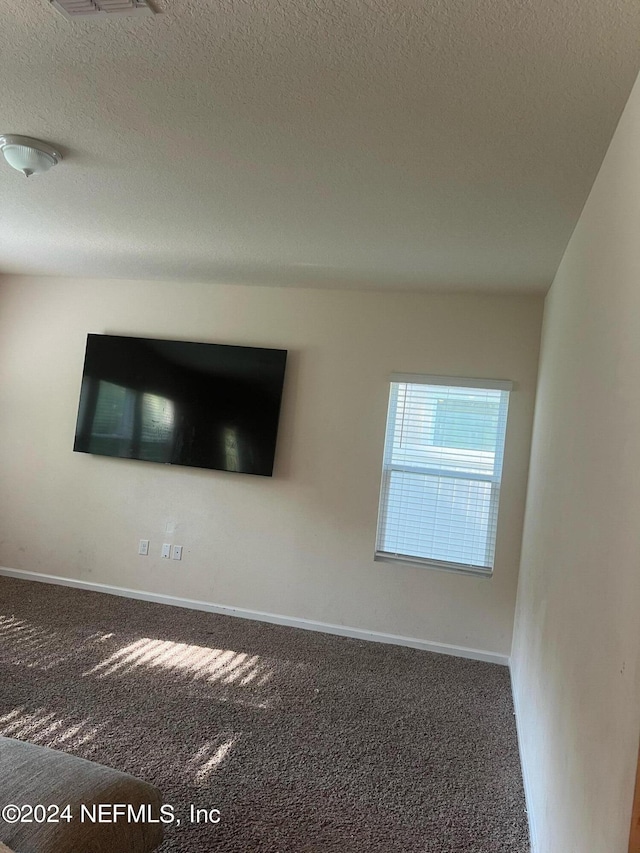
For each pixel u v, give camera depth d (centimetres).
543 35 129
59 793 138
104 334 440
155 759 233
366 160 201
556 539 211
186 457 418
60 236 332
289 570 408
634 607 106
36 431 452
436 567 385
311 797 219
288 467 410
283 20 132
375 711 291
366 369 399
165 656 334
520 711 279
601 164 184
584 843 131
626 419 122
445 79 150
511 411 373
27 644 333
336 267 345
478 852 198
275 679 317
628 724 105
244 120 181
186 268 383
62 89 172
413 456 392
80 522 443
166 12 133
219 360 416
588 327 182
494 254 290
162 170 225
